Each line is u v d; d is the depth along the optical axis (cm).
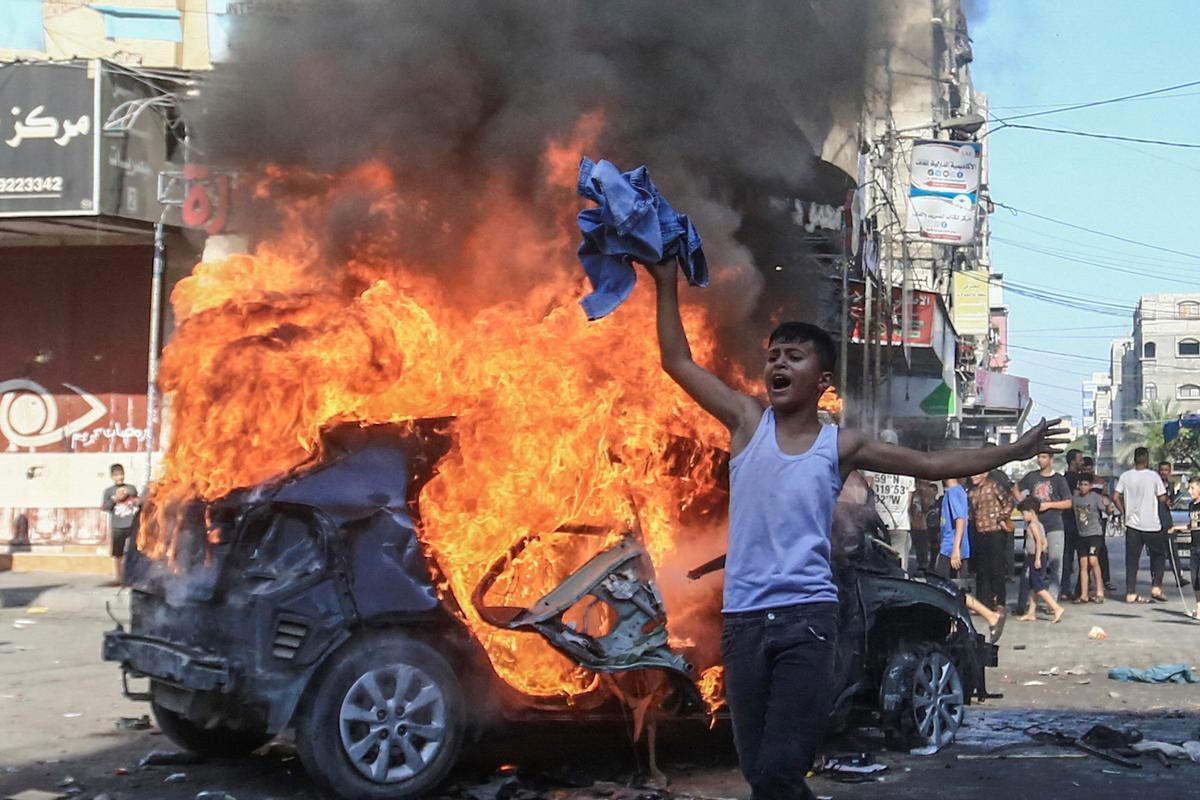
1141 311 11731
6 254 1783
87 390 1772
